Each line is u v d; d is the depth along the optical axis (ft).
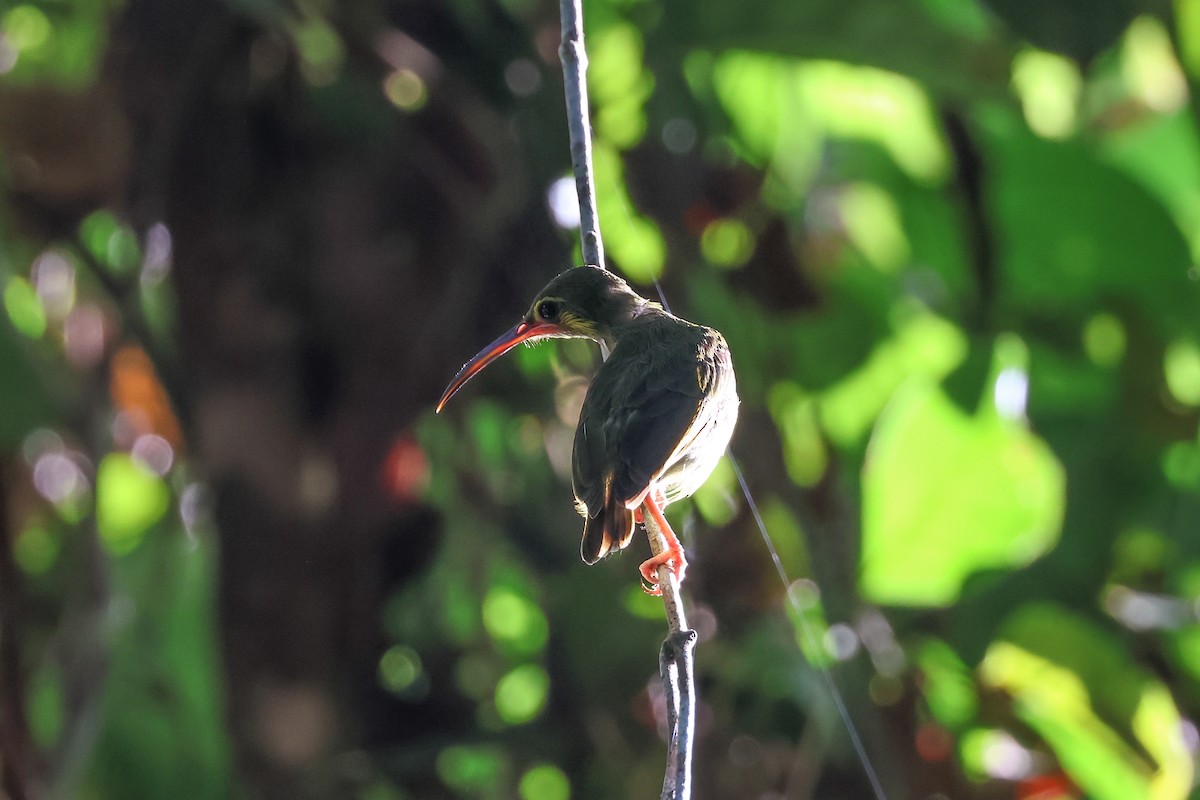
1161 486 40.73
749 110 40.42
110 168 35.17
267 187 32.24
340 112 32.24
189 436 32.60
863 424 42.37
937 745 35.60
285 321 32.01
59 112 34.37
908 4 32.76
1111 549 39.96
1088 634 38.11
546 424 36.42
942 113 37.29
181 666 41.63
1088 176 39.01
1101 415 41.45
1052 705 37.81
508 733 34.53
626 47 34.40
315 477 32.07
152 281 37.11
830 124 42.09
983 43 32.71
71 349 38.09
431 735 34.76
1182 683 38.75
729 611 34.88
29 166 34.73
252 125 32.32
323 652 32.53
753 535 35.01
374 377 31.83
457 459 35.37
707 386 28.07
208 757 41.73
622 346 29.01
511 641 41.83
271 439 31.81
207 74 32.27
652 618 35.19
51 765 34.58
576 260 34.55
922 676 36.99
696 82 37.17
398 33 32.65
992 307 39.06
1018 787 36.17
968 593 39.27
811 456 37.88
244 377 31.94
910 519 42.96
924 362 43.83
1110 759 37.76
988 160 39.34
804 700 34.53
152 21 32.53
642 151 34.45
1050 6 31.91
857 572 36.47
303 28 32.09
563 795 37.70
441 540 33.88
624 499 26.08
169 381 32.91
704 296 35.58
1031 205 39.99
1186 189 44.37
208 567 38.40
